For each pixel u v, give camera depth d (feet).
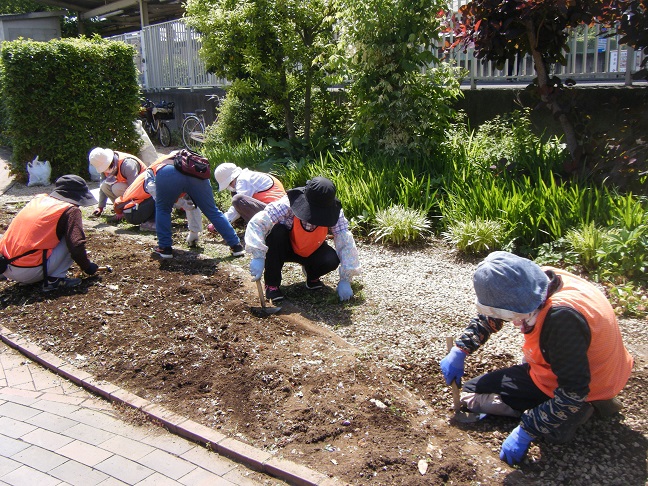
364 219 22.26
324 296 17.33
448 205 22.70
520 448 10.00
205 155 33.83
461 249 19.77
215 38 32.65
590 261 17.31
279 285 17.39
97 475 10.55
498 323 11.27
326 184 15.52
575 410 9.50
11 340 15.49
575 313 9.37
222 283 18.47
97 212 27.84
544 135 27.84
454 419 11.46
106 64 37.70
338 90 35.63
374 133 27.96
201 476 10.44
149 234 24.67
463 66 32.45
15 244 17.76
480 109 30.83
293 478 10.09
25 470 10.73
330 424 11.32
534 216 19.53
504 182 21.52
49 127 36.78
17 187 36.19
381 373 12.93
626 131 21.65
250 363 13.53
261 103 36.68
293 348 14.14
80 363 14.26
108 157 26.32
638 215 17.52
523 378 10.90
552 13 21.99
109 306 17.06
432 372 12.96
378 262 19.74
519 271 9.44
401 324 15.21
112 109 38.19
